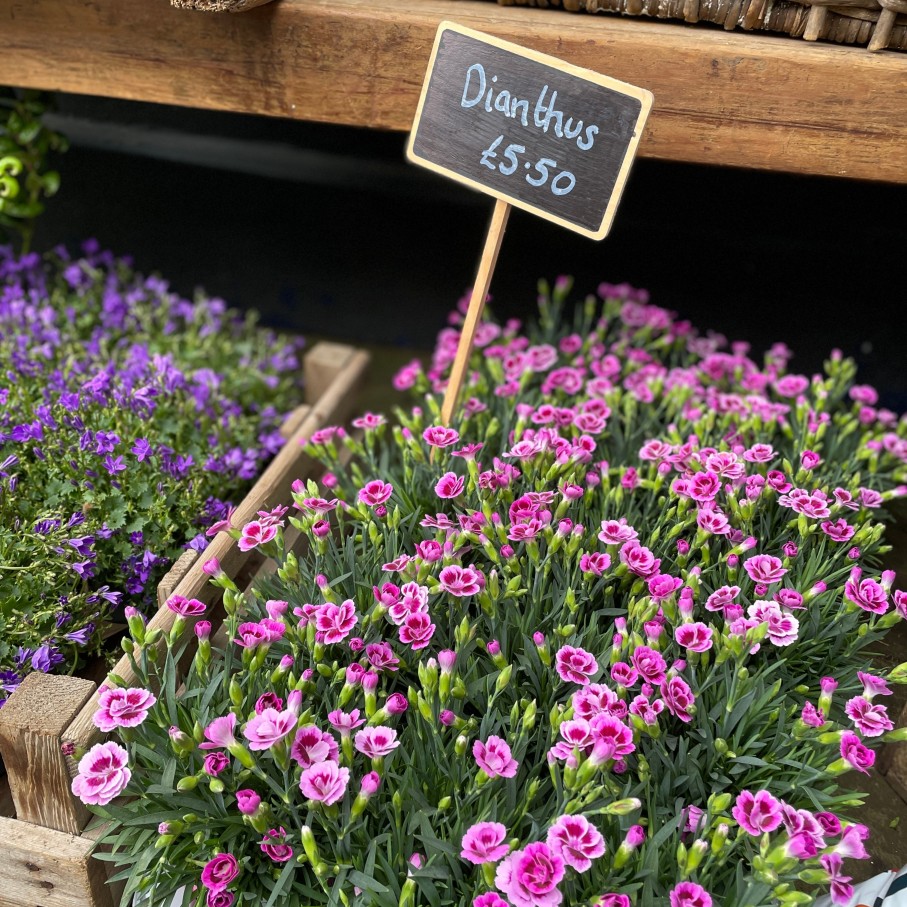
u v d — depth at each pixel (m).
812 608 1.65
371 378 3.02
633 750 1.29
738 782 1.45
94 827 1.50
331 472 2.11
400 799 1.28
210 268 3.26
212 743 1.30
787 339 2.89
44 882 1.52
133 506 1.95
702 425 2.01
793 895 1.16
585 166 1.74
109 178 3.11
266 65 1.96
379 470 2.04
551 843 1.16
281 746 1.24
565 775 1.22
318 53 1.93
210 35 1.96
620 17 1.92
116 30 2.00
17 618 1.68
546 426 1.98
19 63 2.10
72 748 1.41
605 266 2.92
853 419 2.32
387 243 3.07
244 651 1.46
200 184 3.07
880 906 1.37
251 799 1.22
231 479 2.22
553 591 1.68
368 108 1.97
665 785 1.38
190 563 1.84
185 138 2.99
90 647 1.84
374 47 1.89
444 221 2.98
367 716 1.34
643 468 2.04
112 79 2.07
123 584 1.89
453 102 1.79
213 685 1.45
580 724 1.26
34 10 2.02
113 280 2.86
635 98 1.67
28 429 1.93
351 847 1.32
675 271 2.88
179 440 2.19
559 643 1.55
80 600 1.74
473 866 1.32
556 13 1.93
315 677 1.51
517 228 2.92
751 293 2.85
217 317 2.94
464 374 2.00
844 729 1.49
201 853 1.36
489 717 1.42
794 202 2.66
